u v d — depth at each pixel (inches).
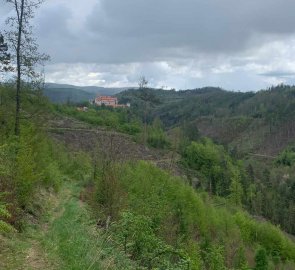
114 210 682.8
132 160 1588.3
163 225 760.3
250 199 3639.3
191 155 3725.4
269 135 7071.9
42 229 531.8
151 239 432.8
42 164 797.9
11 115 812.6
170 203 1228.5
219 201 3004.4
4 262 351.9
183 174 3383.4
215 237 1622.8
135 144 3521.2
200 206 1630.2
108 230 442.3
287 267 2030.0
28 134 690.8
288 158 5738.2
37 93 905.5
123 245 415.2
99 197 713.0
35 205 648.4
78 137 3184.1
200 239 1408.7
